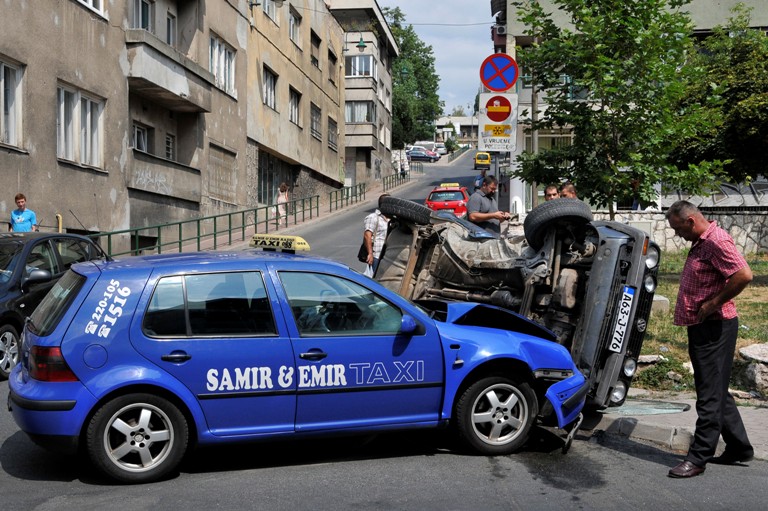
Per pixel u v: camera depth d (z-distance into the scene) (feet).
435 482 17.94
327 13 143.95
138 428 17.62
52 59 56.39
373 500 16.70
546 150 34.09
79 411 17.19
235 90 94.94
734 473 18.88
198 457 20.02
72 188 59.21
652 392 26.99
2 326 29.53
